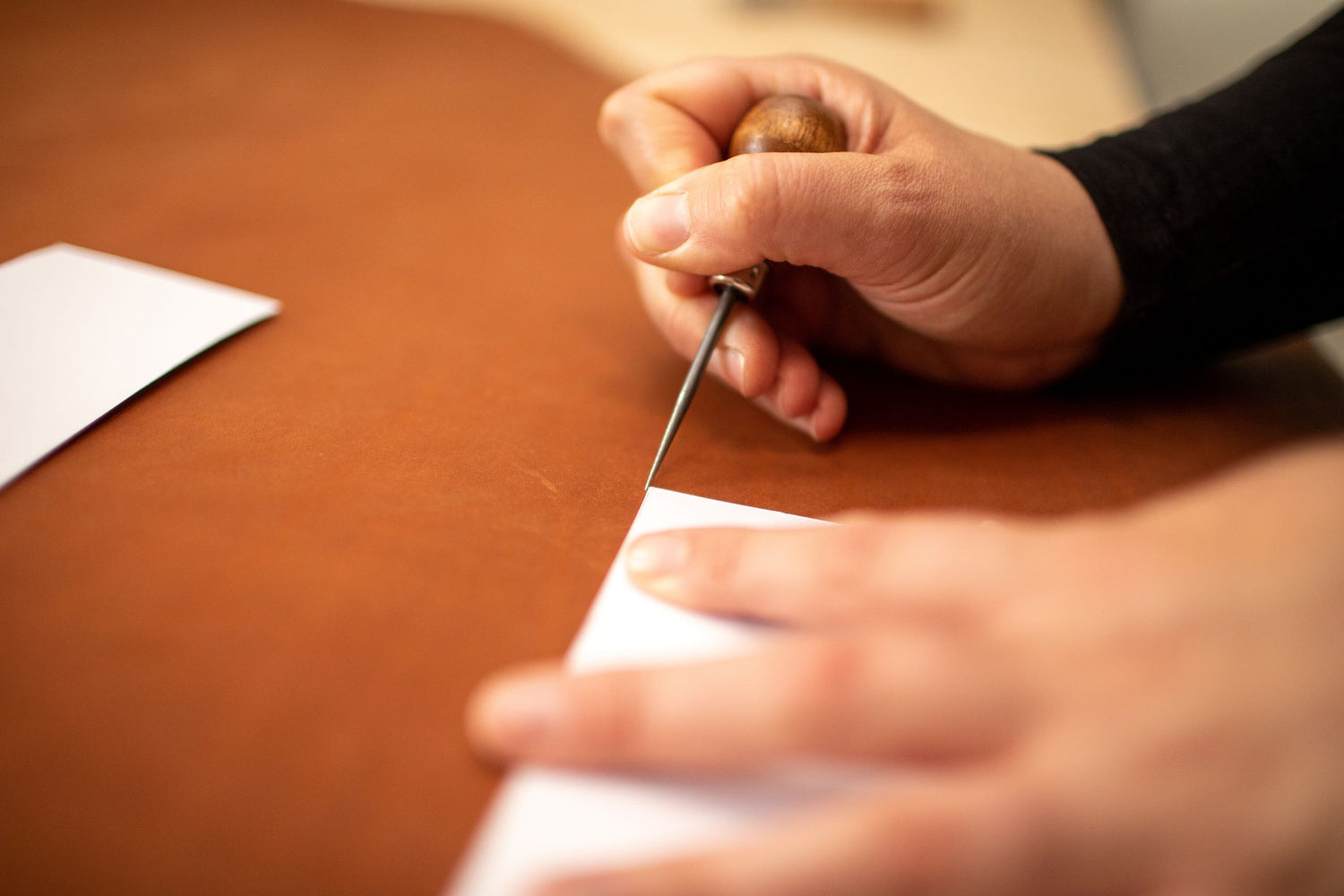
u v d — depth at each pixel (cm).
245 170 41
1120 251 32
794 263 32
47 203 37
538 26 63
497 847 21
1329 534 21
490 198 42
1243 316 33
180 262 35
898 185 30
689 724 21
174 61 49
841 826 20
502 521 27
